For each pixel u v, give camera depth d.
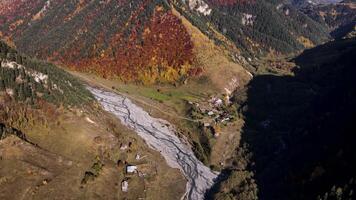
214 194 167.38
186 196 165.62
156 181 169.38
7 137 157.88
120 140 184.62
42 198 142.75
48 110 177.12
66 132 173.12
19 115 168.25
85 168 160.75
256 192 165.62
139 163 176.00
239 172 178.62
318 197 138.88
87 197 148.62
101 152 171.62
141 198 157.00
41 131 169.38
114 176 163.38
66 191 147.88
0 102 166.62
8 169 148.25
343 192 133.88
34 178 148.50
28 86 177.00
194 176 180.50
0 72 172.38
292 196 155.25
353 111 171.12
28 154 156.38
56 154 162.38
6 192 140.62
